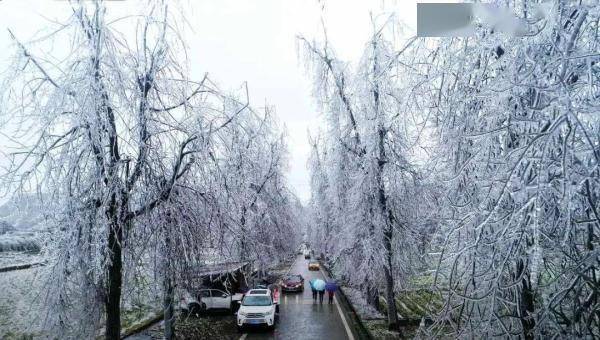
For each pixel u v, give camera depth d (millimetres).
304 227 50406
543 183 3559
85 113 7039
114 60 7324
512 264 4562
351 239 15562
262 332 14148
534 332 4297
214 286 17047
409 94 6148
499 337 5023
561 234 4402
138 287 8477
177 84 8859
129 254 7859
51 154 7266
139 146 7770
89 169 7371
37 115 7273
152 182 7781
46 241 7773
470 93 5262
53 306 7066
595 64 4273
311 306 19578
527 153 3965
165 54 8453
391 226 14367
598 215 3939
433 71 6078
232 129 9773
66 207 7102
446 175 6070
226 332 14117
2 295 17016
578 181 3645
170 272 7980
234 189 9898
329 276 33156
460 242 5500
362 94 13891
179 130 8531
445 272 5828
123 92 7461
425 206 13234
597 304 3973
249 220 14453
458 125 5414
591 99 4180
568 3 3979
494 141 5098
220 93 9430
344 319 16234
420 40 6312
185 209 8211
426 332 5422
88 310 7254
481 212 4477
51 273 7227
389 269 13469
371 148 13742
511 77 4434
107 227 6996
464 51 5320
